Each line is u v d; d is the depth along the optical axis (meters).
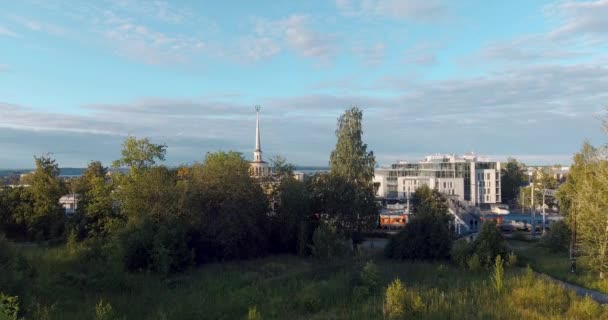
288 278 29.27
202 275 31.06
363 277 23.94
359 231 48.84
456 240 44.31
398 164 122.69
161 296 23.94
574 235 30.25
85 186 55.78
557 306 18.39
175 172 54.47
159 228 33.59
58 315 19.19
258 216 43.66
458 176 107.50
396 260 37.25
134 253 31.30
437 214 39.69
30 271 24.41
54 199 51.84
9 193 53.97
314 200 48.12
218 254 39.12
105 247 32.16
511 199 130.62
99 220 44.31
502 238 33.41
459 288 22.11
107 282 24.70
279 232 45.91
